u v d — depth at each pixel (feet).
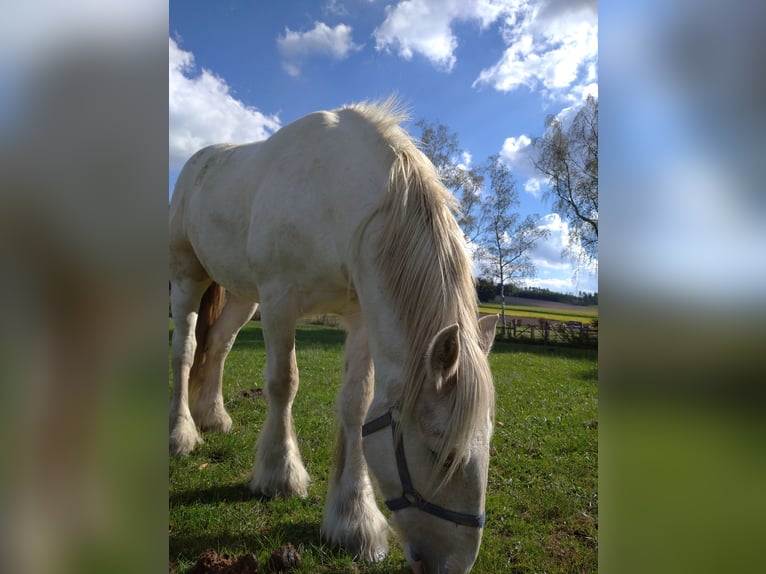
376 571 7.82
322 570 7.74
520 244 81.30
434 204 7.06
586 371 32.32
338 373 25.96
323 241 8.80
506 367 32.94
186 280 13.50
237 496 10.18
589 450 13.47
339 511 8.55
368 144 8.54
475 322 6.57
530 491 10.71
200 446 12.87
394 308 6.76
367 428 6.42
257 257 9.91
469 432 5.39
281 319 9.60
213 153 13.41
